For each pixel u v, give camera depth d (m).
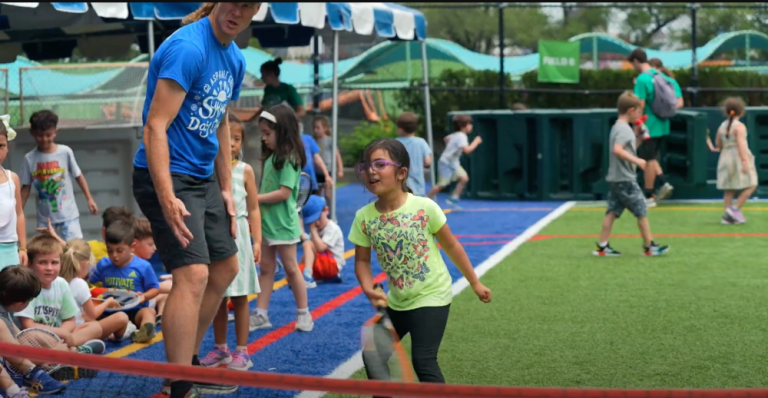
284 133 6.74
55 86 10.41
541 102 19.72
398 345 4.27
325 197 13.27
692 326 6.73
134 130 10.21
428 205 4.61
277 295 8.23
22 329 5.73
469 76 19.95
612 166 9.86
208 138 4.79
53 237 6.54
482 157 16.06
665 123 14.33
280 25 14.34
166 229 4.67
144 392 4.52
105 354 6.21
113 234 6.85
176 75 4.51
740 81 19.58
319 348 6.29
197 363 5.18
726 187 12.26
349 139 20.20
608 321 6.92
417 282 4.53
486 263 9.53
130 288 6.89
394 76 21.41
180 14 10.05
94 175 10.16
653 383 5.38
